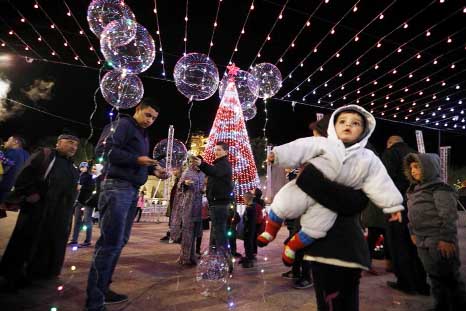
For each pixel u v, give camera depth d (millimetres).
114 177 2770
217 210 4074
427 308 3064
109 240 2676
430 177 2980
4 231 6910
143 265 4551
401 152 4023
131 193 2832
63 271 4051
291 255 1632
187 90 5055
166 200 15906
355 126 1726
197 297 3205
